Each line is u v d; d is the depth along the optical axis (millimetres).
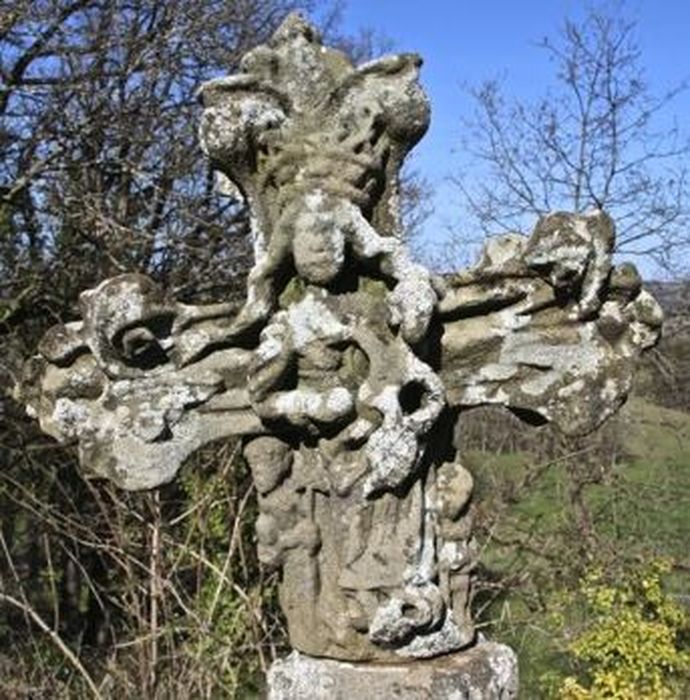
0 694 5730
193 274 8398
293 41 2773
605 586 7238
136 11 8195
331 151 2684
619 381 2770
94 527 6836
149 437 2732
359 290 2705
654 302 2775
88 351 2764
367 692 2566
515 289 2752
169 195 8344
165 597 5500
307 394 2627
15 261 8781
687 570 8156
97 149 8297
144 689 5176
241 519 5629
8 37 7828
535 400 2785
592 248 2662
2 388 7863
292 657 2709
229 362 2754
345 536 2654
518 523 8227
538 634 7625
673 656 6734
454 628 2691
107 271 8398
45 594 8320
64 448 7391
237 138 2707
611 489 8609
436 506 2734
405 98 2758
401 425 2598
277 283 2709
